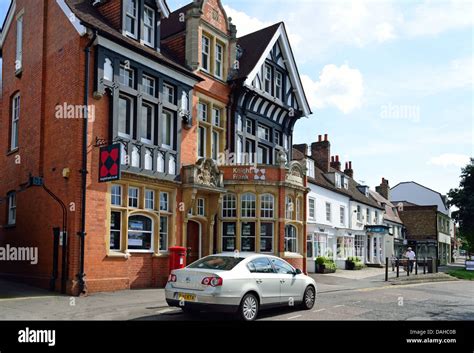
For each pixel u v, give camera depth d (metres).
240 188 20.06
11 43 19.03
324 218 31.39
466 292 19.52
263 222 20.23
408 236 55.28
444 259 59.97
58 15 15.87
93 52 14.93
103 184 14.75
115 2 16.47
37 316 10.26
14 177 17.55
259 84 22.42
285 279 11.35
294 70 24.86
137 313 10.88
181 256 15.23
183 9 22.08
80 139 14.34
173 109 17.66
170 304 10.11
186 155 18.30
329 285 20.02
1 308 11.11
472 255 64.44
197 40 19.55
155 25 17.92
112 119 15.06
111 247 15.13
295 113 25.33
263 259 11.14
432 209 55.00
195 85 19.16
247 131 22.20
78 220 14.02
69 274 13.85
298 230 21.83
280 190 20.50
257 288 10.37
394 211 51.94
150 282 16.20
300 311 11.91
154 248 16.48
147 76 16.83
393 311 12.56
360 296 15.92
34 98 16.62
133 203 15.97
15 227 17.06
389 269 34.00
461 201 45.62
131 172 15.48
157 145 16.77
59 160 14.91
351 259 33.25
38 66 16.56
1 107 19.58
